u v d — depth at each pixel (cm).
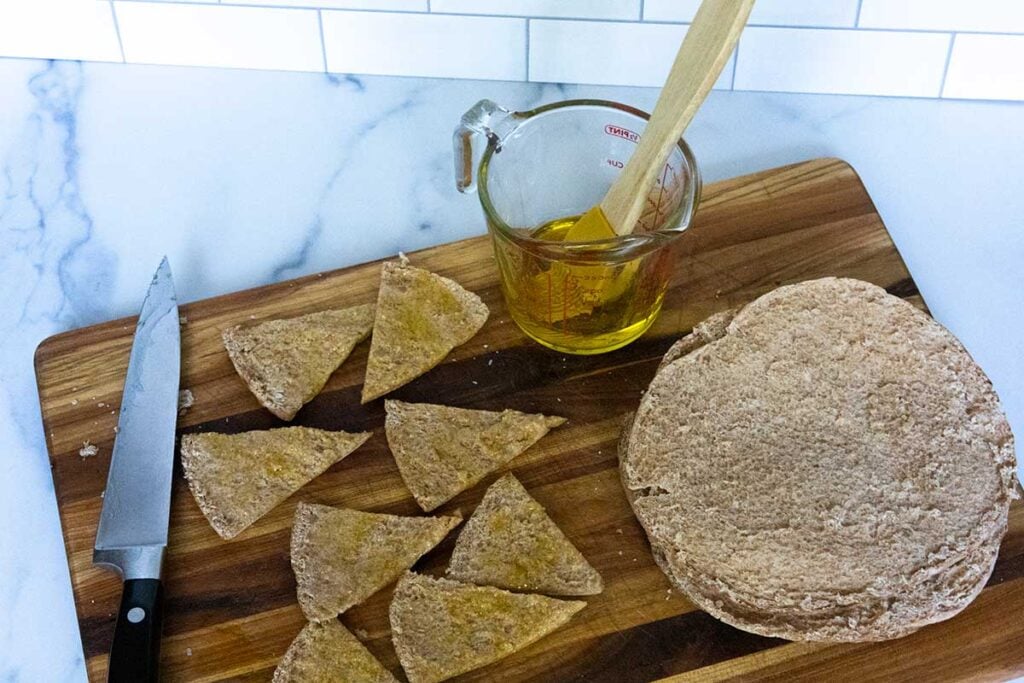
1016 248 83
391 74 91
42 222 86
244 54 91
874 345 74
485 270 81
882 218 85
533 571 71
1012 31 86
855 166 87
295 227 85
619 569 71
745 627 68
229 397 77
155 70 92
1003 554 70
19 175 88
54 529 75
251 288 81
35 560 74
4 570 74
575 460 74
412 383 77
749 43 88
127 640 67
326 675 68
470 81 92
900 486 70
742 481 71
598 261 72
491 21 88
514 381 77
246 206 86
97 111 91
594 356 78
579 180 82
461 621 69
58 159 88
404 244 85
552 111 78
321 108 91
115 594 71
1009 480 70
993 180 86
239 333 78
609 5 86
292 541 71
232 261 84
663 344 78
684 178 75
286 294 80
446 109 90
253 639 69
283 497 73
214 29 90
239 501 72
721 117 90
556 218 83
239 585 71
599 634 69
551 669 69
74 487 74
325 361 77
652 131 71
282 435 74
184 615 70
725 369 74
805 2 85
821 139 88
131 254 84
